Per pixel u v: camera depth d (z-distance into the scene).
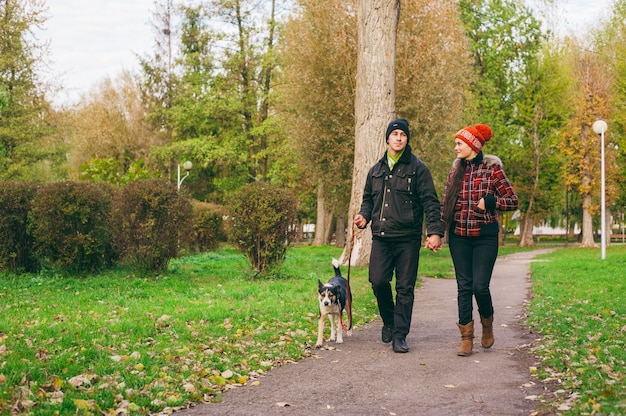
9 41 29.55
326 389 4.85
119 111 48.28
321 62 23.16
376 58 15.88
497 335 7.13
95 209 13.66
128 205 13.41
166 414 4.19
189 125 41.25
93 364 5.30
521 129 43.97
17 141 30.38
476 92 38.31
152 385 4.73
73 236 13.34
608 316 8.10
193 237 22.78
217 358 5.72
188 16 39.28
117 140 46.62
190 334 6.81
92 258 13.81
